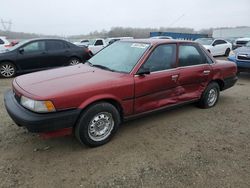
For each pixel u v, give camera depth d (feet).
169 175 9.90
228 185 9.43
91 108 11.12
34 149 11.53
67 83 11.19
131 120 13.83
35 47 29.68
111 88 11.57
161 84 13.64
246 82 27.48
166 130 13.92
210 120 15.56
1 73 28.17
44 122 9.96
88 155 11.16
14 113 10.55
